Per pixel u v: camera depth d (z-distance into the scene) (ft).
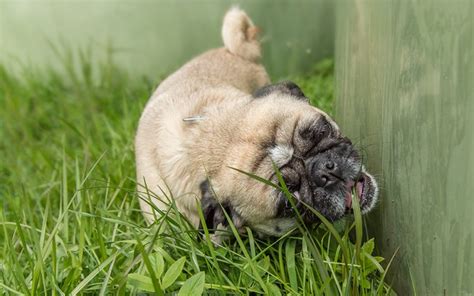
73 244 3.07
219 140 3.21
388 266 2.74
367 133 3.27
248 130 3.16
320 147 3.11
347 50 3.94
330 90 4.67
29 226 3.04
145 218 3.38
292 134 3.12
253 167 3.07
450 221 2.34
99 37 5.65
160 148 3.38
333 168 3.06
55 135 4.83
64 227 3.10
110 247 3.06
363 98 3.38
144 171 3.45
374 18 3.21
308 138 3.12
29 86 5.35
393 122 2.84
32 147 4.68
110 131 4.27
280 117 3.16
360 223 2.78
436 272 2.45
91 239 3.16
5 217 3.52
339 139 3.17
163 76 5.19
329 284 2.72
